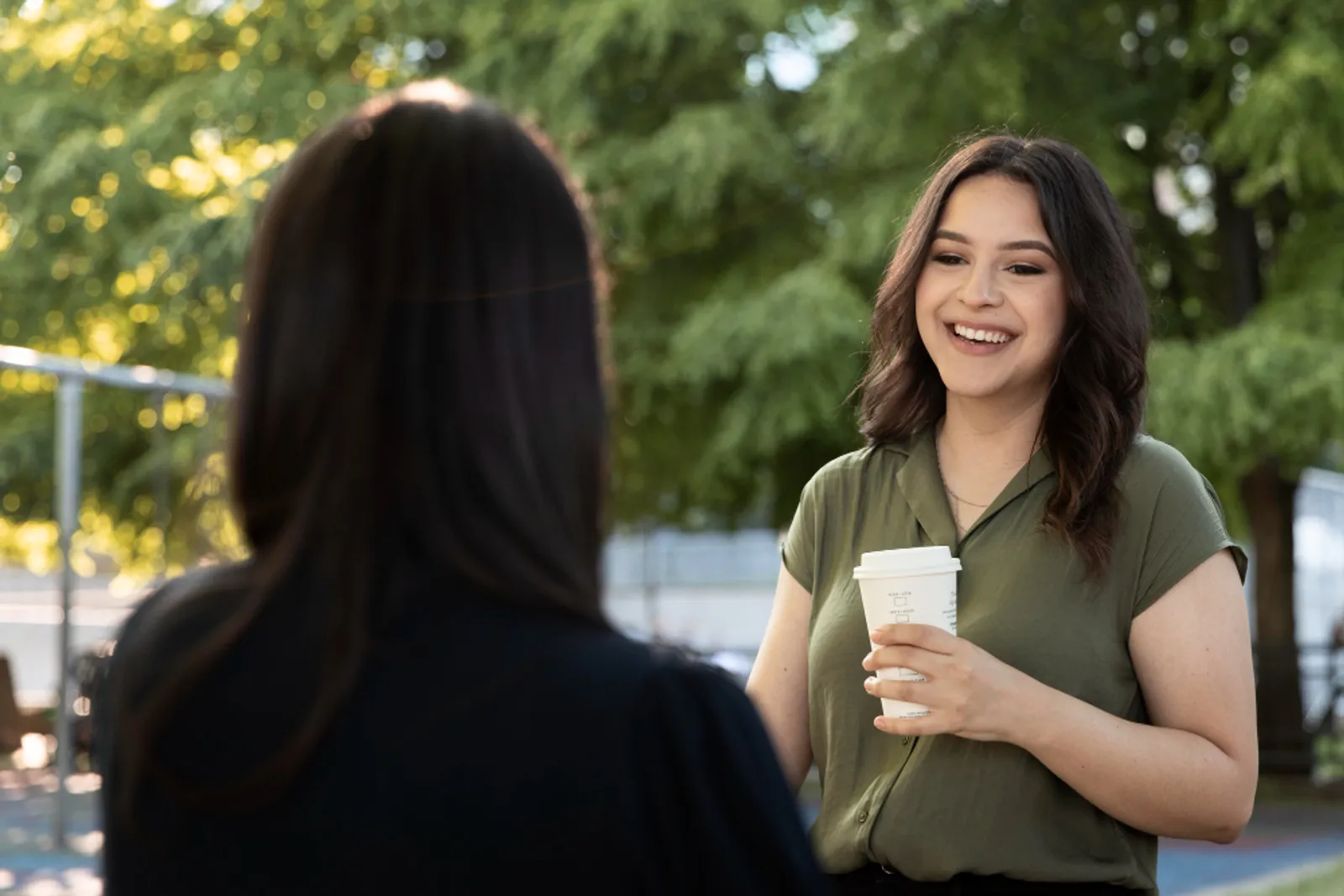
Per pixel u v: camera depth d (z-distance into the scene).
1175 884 12.89
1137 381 3.10
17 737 14.89
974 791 2.96
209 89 19.59
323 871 1.51
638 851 1.49
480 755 1.51
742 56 20.08
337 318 1.62
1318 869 12.96
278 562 1.60
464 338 1.61
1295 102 16.66
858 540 3.27
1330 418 16.97
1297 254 19.22
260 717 1.57
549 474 1.62
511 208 1.64
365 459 1.58
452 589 1.57
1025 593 3.02
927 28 17.75
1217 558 3.00
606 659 1.54
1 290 20.16
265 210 1.71
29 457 17.42
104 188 19.47
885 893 3.04
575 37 18.78
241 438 1.66
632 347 19.30
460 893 1.49
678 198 18.70
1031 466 3.11
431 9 19.88
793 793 1.57
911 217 3.29
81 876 12.61
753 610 37.25
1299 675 20.48
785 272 19.27
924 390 3.31
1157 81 19.11
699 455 19.91
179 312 18.92
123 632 1.73
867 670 3.07
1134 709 3.03
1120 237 3.15
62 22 21.41
